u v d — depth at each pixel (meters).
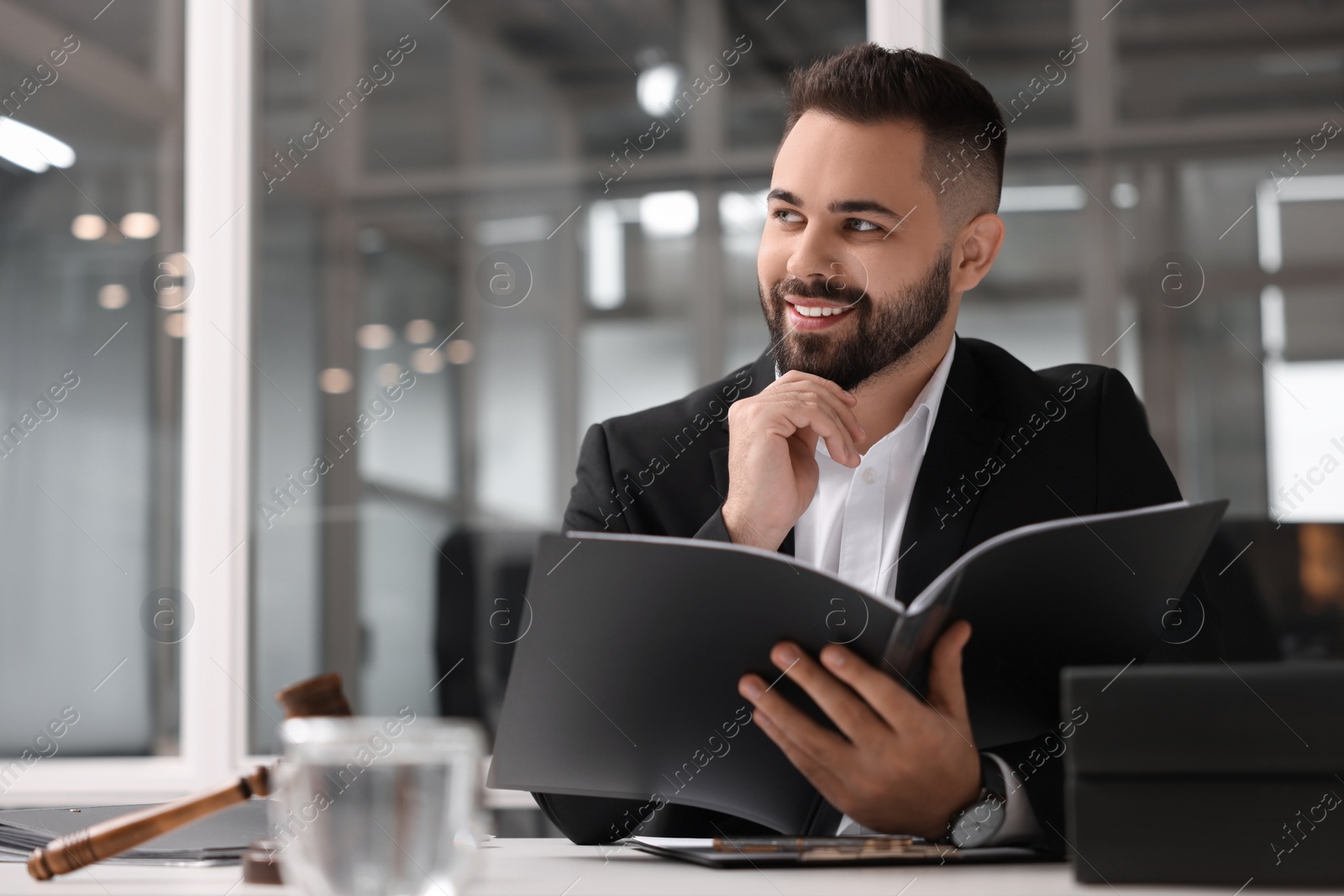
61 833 0.93
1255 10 4.15
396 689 3.57
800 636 0.94
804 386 1.46
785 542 1.54
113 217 3.61
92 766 3.30
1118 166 4.14
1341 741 0.72
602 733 1.01
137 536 3.48
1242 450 4.11
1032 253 4.15
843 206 1.51
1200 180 4.12
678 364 4.16
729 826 1.37
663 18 4.21
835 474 1.63
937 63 1.59
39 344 3.56
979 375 1.70
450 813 0.58
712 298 4.16
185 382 3.53
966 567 0.89
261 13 3.97
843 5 4.10
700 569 0.92
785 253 1.55
